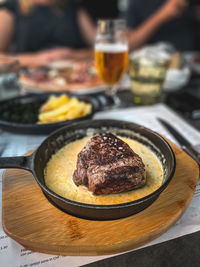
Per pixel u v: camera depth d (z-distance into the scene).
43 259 0.17
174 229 0.19
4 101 0.36
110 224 0.18
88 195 0.21
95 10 0.99
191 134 0.32
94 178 0.19
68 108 0.33
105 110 0.39
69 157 0.25
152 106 0.40
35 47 0.82
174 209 0.19
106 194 0.21
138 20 0.92
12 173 0.24
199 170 0.24
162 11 0.87
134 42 0.84
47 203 0.20
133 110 0.39
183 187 0.22
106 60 0.35
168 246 0.18
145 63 0.40
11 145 0.30
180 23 0.88
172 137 0.31
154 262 0.17
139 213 0.19
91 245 0.16
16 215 0.19
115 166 0.20
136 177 0.20
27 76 0.52
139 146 0.26
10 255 0.17
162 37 0.88
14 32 0.82
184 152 0.27
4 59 0.43
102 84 0.50
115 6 1.01
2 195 0.21
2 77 0.40
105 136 0.23
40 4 0.79
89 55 0.73
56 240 0.17
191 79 0.54
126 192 0.21
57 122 0.29
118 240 0.17
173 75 0.46
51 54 0.71
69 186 0.22
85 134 0.28
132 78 0.40
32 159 0.20
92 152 0.21
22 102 0.38
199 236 0.19
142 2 0.89
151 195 0.16
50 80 0.51
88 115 0.31
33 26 0.79
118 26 0.36
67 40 0.84
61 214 0.19
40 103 0.38
